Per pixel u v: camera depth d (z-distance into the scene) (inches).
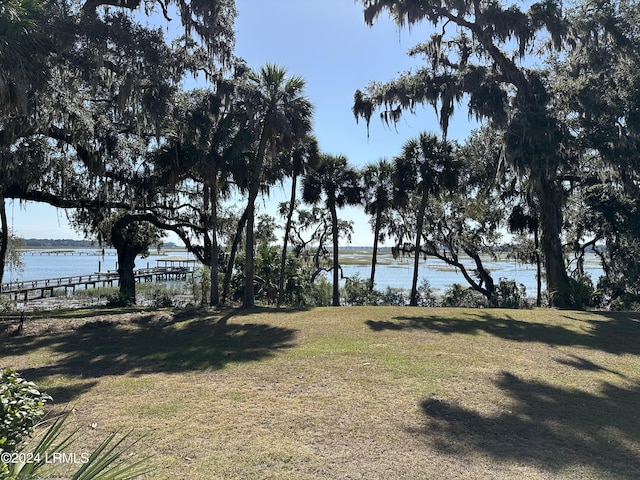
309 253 1214.9
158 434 163.8
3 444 100.3
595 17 587.2
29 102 402.9
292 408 192.5
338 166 860.0
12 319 476.7
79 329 417.4
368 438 161.8
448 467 139.6
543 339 350.9
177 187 789.2
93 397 208.7
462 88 648.4
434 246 1040.8
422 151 767.7
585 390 221.9
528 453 150.2
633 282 701.9
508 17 585.9
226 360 283.6
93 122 579.5
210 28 497.4
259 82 587.5
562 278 629.6
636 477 133.5
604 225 706.8
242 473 134.6
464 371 253.8
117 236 913.5
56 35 371.2
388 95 704.4
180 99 534.3
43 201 679.7
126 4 481.1
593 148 588.4
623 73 591.5
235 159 582.6
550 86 642.2
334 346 320.8
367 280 869.8
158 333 392.2
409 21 631.2
